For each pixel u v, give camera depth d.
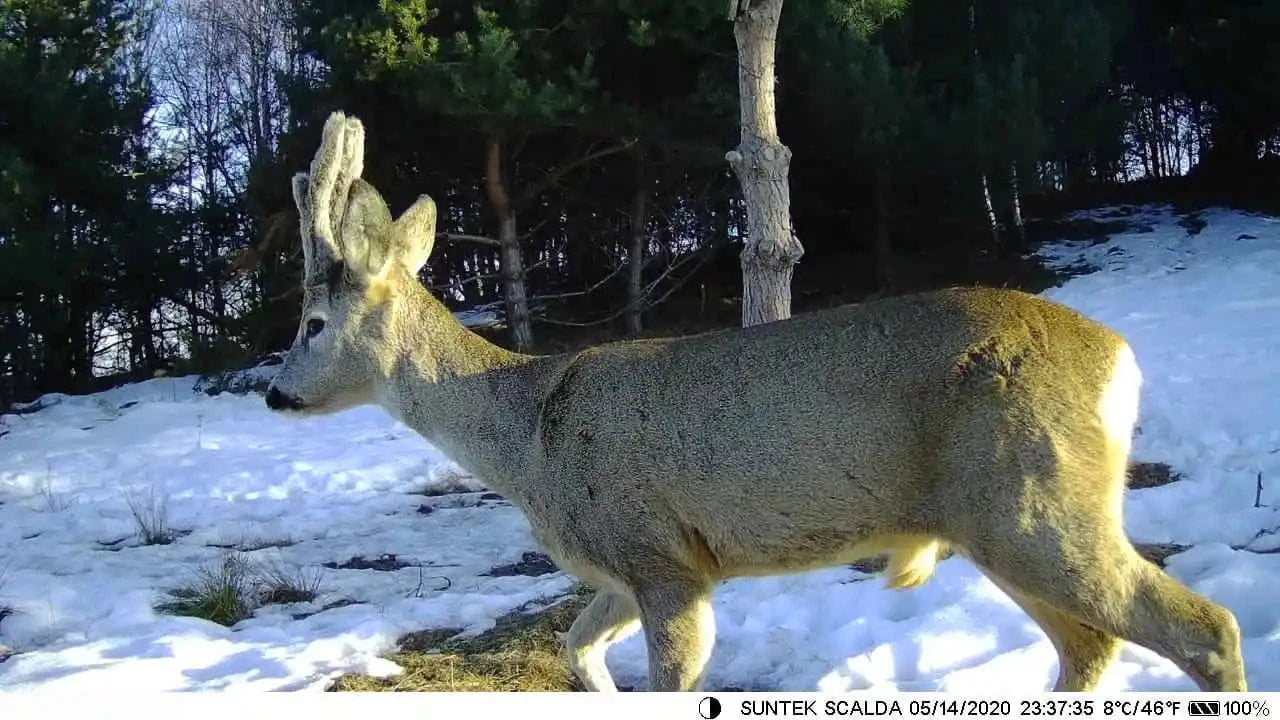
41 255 17.67
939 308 3.77
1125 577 3.46
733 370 3.96
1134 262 17.03
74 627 6.39
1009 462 3.51
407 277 4.65
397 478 10.09
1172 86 23.05
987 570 3.62
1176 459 7.78
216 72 30.83
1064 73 17.66
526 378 4.46
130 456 11.91
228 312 23.23
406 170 17.97
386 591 6.74
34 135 18.41
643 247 20.30
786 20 15.77
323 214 4.67
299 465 10.68
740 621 5.62
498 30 14.21
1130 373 3.68
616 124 15.71
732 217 19.42
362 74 14.71
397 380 4.59
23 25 18.67
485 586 6.62
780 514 3.86
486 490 9.49
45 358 19.22
